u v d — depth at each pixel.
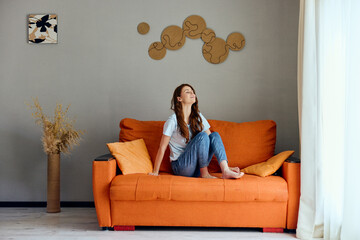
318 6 2.61
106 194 2.64
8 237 2.51
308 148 2.55
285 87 3.62
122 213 2.64
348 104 2.13
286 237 2.54
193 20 3.66
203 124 3.10
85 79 3.68
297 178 2.61
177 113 3.00
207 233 2.64
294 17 3.62
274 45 3.63
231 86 3.65
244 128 3.23
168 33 3.66
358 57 2.09
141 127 3.30
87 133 3.67
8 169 3.64
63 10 3.68
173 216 2.62
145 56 3.68
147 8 3.68
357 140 2.09
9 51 3.67
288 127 3.61
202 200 2.56
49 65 3.68
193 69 3.66
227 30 3.65
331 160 2.43
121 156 2.80
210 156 2.90
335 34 2.47
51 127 3.34
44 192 3.64
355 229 2.08
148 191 2.54
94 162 2.65
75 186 3.65
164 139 2.92
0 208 3.54
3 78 3.66
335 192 2.36
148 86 3.68
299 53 2.81
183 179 2.61
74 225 2.86
